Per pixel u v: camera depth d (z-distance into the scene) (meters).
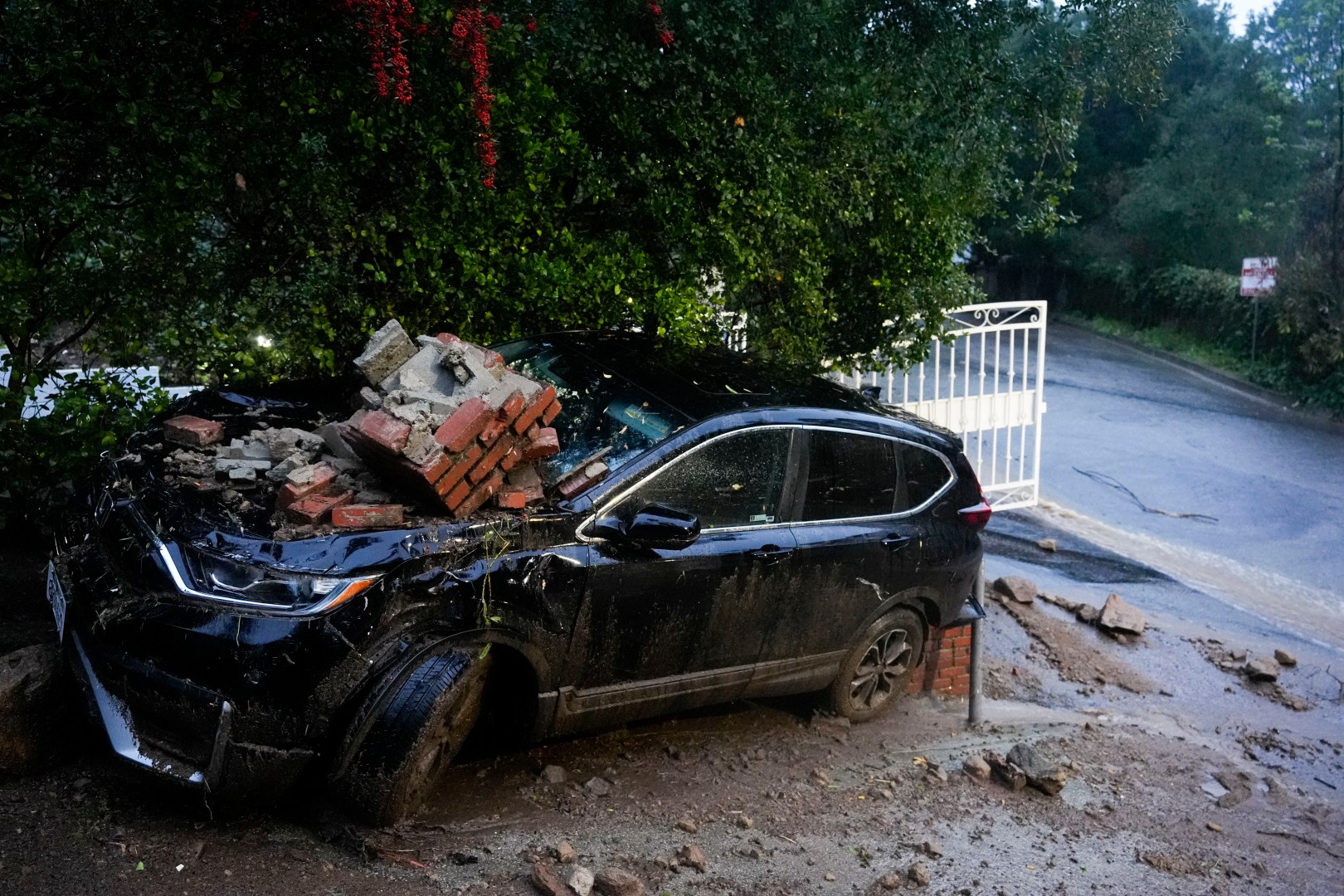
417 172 6.01
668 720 5.60
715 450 4.89
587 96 6.88
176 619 3.61
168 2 5.17
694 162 7.04
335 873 3.67
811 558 5.17
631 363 5.43
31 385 5.16
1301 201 22.91
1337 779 6.93
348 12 5.30
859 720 6.05
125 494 4.20
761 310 8.12
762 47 7.42
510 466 4.24
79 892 3.32
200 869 3.54
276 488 4.25
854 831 4.85
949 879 4.56
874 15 8.17
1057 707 7.34
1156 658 8.51
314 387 5.60
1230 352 24.38
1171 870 5.17
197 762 3.60
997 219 9.76
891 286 8.55
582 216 7.31
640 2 6.64
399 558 3.87
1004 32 8.62
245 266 6.16
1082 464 15.01
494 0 6.20
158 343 5.93
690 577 4.68
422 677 3.91
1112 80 9.18
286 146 5.64
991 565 10.04
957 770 5.80
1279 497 14.03
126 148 5.26
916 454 5.84
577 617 4.36
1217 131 27.64
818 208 7.91
